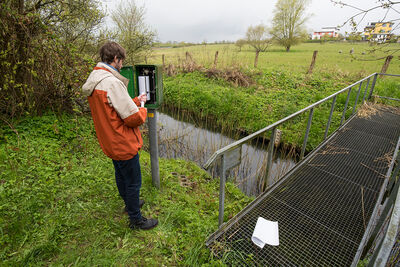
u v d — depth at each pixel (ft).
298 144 18.52
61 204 8.21
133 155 6.39
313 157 12.14
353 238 7.14
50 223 7.26
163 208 8.75
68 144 12.71
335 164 11.47
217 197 11.49
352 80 31.86
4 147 10.96
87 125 15.28
